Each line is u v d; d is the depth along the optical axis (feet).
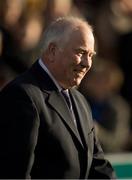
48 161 29.81
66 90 31.68
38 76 30.99
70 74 30.81
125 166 48.55
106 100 52.47
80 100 32.91
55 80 31.09
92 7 60.18
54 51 30.91
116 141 51.49
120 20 60.29
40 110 29.84
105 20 59.72
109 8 60.13
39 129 29.68
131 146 52.80
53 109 30.40
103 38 59.21
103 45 59.11
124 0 60.80
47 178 29.71
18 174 28.84
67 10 56.13
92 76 52.75
